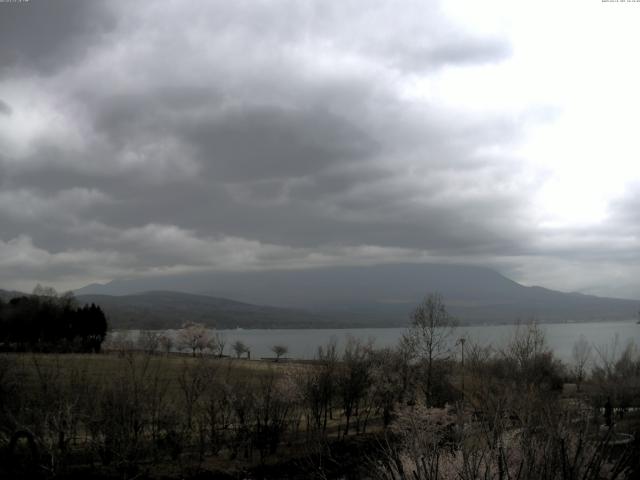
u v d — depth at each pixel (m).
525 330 58.28
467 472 11.59
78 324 100.75
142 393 32.59
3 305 99.19
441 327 47.94
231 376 42.00
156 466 30.81
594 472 11.14
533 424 13.34
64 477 26.08
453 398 39.56
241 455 33.62
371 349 50.41
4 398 28.73
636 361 57.03
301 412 41.00
